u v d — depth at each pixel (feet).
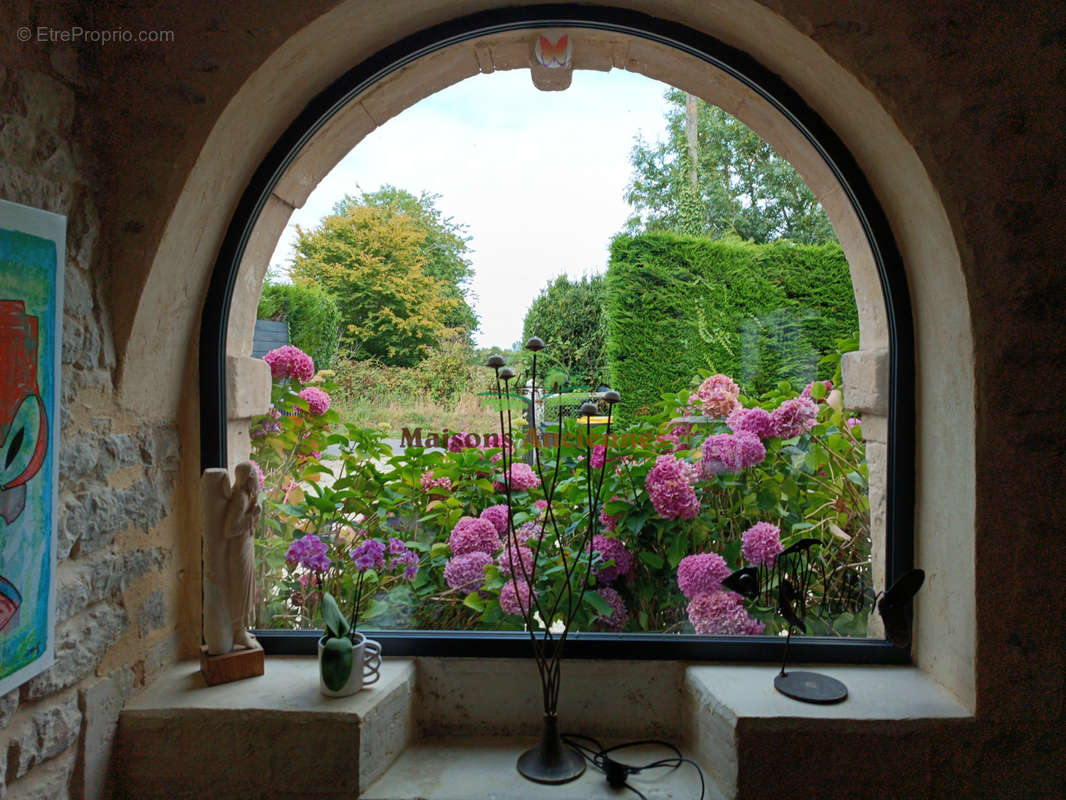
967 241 4.12
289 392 6.07
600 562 5.45
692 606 5.34
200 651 4.88
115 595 4.24
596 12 4.99
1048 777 4.12
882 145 4.52
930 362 4.74
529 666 5.07
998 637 4.13
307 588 5.67
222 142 4.44
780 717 4.13
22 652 3.28
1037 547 4.13
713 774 4.45
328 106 5.03
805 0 4.18
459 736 5.06
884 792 4.14
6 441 3.17
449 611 5.59
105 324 4.15
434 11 4.82
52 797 3.68
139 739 4.24
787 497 5.80
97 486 4.05
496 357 4.54
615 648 5.05
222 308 5.07
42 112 3.65
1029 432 4.13
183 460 5.09
